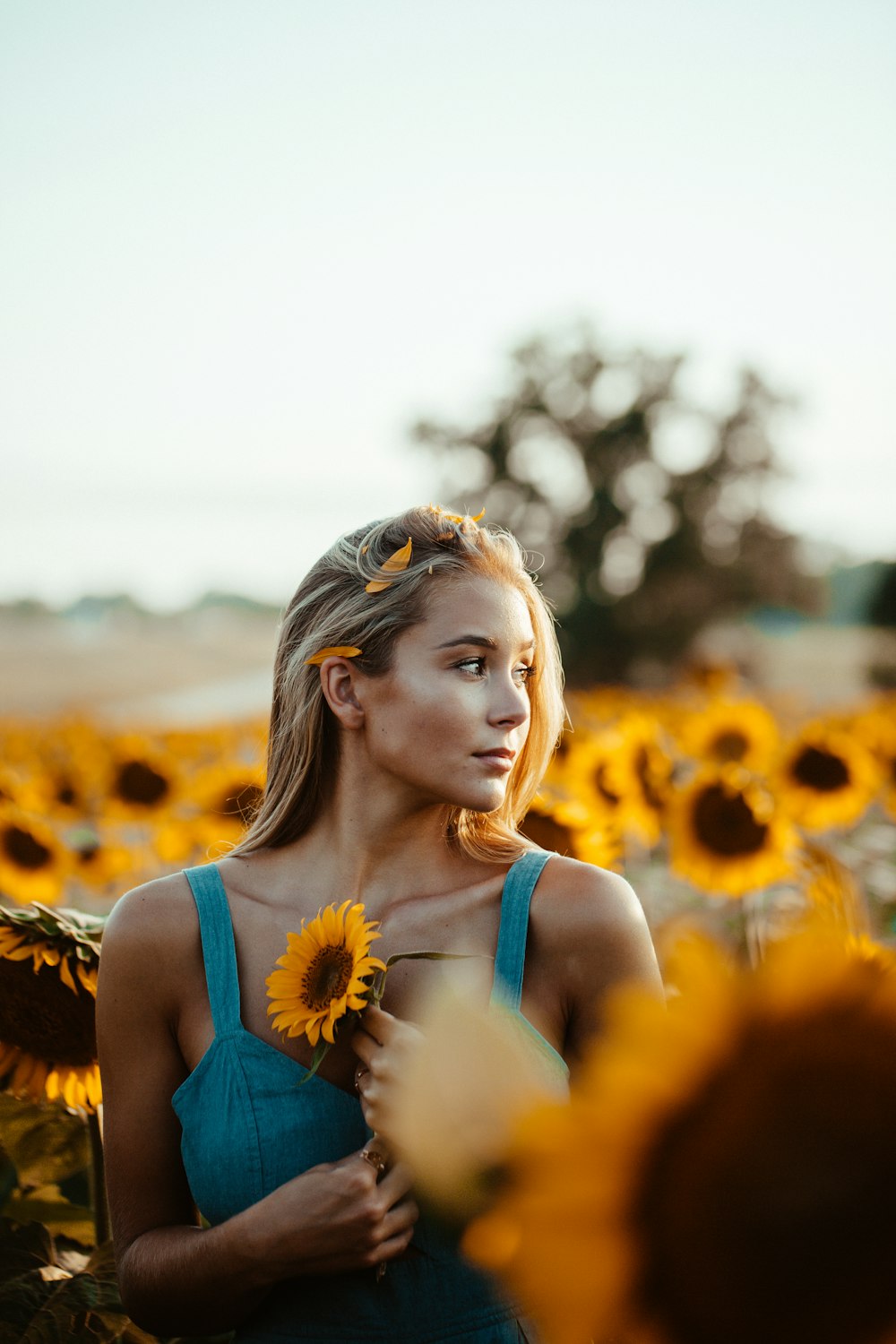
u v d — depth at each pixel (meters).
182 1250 1.28
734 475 42.75
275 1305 1.34
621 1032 0.52
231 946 1.42
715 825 3.28
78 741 9.88
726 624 43.38
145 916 1.46
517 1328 1.33
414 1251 1.29
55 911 1.68
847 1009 0.49
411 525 1.49
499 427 42.19
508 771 1.39
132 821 5.35
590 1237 0.52
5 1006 1.70
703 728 5.46
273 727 1.59
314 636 1.48
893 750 6.04
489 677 1.38
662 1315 0.52
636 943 1.41
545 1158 0.53
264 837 1.53
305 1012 1.15
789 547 43.12
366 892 1.47
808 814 4.57
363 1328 1.30
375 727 1.40
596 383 42.41
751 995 0.50
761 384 42.53
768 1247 0.51
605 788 4.14
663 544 42.50
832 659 43.34
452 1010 0.73
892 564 43.16
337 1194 1.16
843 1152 0.50
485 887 1.47
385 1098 1.09
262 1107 1.34
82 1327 1.62
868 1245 0.50
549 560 42.38
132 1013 1.44
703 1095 0.50
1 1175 1.99
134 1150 1.43
